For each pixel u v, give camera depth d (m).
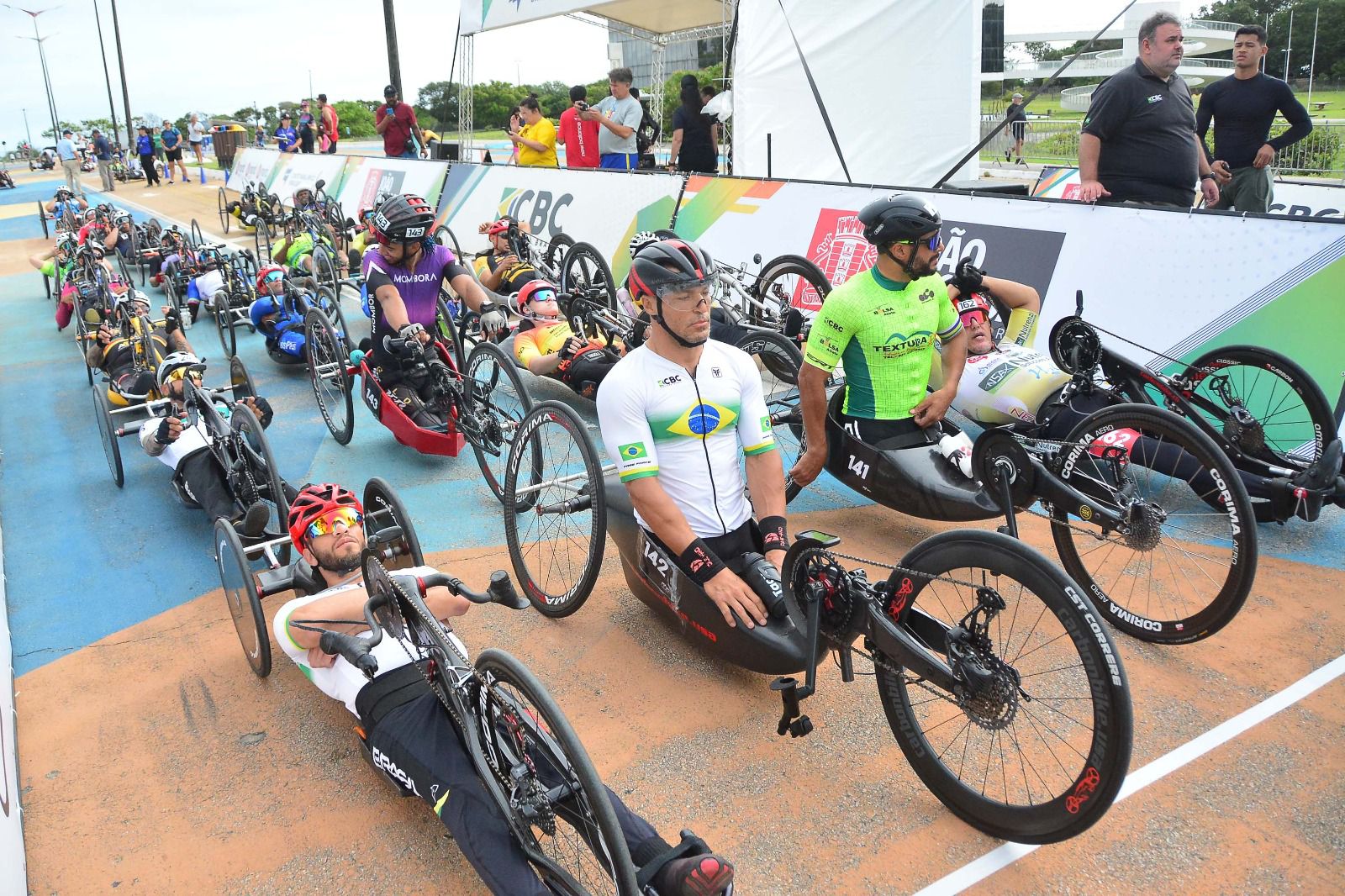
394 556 3.75
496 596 2.88
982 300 5.72
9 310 12.88
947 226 6.89
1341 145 12.30
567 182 10.74
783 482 3.53
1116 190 6.36
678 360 3.34
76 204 17.59
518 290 8.27
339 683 3.09
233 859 2.96
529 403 5.23
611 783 3.18
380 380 6.25
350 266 12.44
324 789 3.26
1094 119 6.28
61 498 6.17
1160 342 5.71
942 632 2.76
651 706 3.61
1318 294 5.12
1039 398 5.27
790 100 9.68
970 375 5.54
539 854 2.39
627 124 12.09
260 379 8.75
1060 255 6.22
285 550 4.49
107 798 3.26
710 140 11.33
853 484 4.81
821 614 3.04
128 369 7.16
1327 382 5.04
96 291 9.25
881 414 4.64
